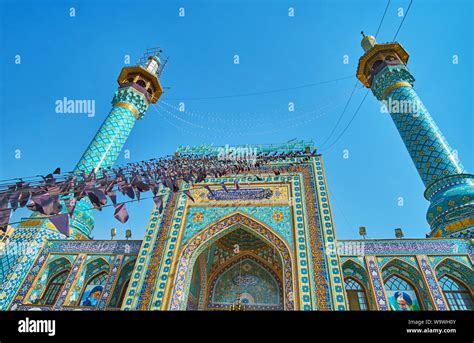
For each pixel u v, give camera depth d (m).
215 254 13.46
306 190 12.34
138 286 10.45
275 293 12.66
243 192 12.78
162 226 12.09
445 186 12.43
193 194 13.03
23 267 11.83
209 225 11.80
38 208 5.19
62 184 5.88
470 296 9.70
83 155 15.22
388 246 10.73
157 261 11.05
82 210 14.13
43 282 11.82
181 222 12.08
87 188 5.94
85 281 11.91
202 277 13.20
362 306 10.17
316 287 9.55
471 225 10.86
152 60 20.89
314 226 11.09
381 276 10.05
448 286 9.97
